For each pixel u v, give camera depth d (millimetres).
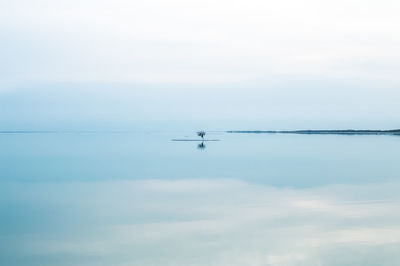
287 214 21172
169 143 132000
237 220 20016
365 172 41469
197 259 14250
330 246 15445
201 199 26344
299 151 82312
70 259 14391
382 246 15336
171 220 20266
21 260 14297
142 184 34062
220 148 96750
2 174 42094
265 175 39844
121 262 14031
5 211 22750
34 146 113938
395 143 117688
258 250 15148
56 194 28969
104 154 75562
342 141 140625
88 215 21609
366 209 22062
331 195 27062
